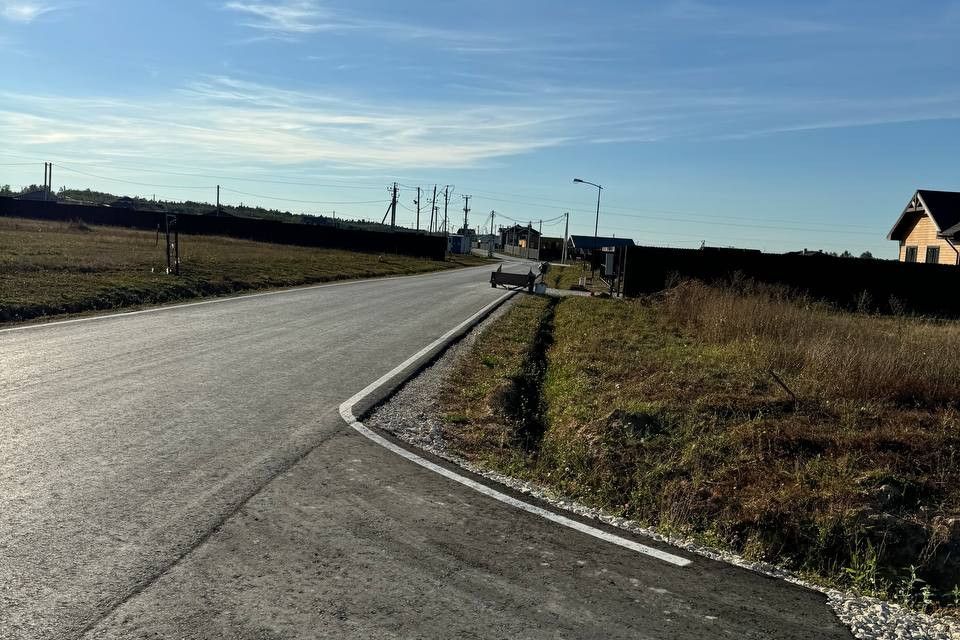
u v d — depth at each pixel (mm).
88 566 3770
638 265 25391
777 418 7438
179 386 8164
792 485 5773
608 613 3637
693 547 4781
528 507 5176
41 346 10336
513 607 3621
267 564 3910
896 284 24719
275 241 62562
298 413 7262
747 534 5258
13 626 3162
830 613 3920
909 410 7891
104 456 5570
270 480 5250
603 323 16359
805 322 13195
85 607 3359
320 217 116688
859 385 8422
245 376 8945
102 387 7895
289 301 19172
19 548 3939
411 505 4977
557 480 6145
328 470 5570
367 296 22141
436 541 4391
